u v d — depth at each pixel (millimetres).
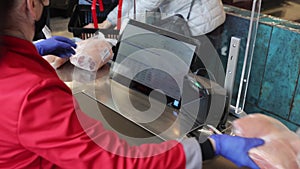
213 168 973
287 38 1224
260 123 751
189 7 1368
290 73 1251
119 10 1557
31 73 657
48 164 723
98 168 628
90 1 1935
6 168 699
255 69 1359
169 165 652
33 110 623
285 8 1873
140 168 632
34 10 709
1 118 628
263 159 663
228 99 1146
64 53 1371
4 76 639
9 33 679
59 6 2643
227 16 1368
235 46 1135
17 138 638
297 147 701
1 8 642
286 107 1298
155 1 1458
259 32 1306
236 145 685
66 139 625
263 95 1362
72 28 1682
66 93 692
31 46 724
